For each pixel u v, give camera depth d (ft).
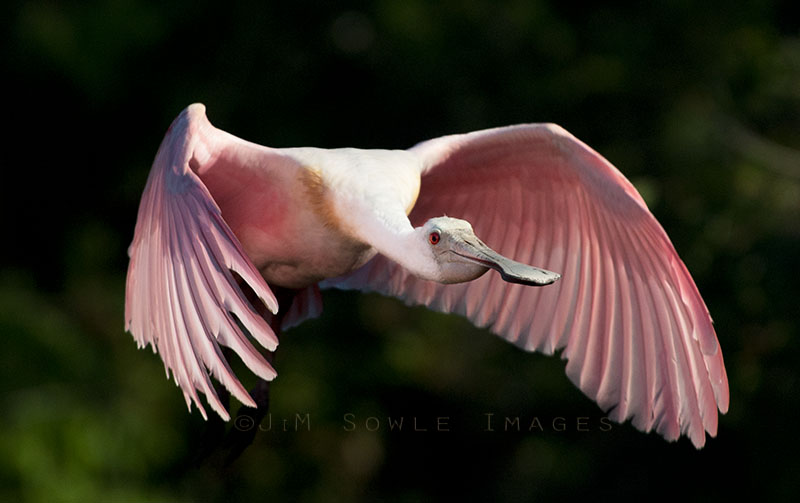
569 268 25.08
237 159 22.71
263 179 22.90
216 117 49.11
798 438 42.96
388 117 49.96
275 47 50.24
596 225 24.63
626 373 24.52
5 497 43.73
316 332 50.42
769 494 43.50
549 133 23.95
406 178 23.15
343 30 50.06
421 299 26.02
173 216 20.57
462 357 50.37
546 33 48.62
